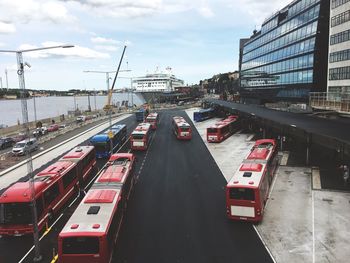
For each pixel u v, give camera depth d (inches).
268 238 919.0
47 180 1078.4
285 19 3326.8
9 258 869.2
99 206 857.5
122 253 865.5
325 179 1408.7
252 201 990.4
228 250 866.1
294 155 1855.3
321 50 2655.0
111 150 2007.9
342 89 2292.1
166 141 2556.6
